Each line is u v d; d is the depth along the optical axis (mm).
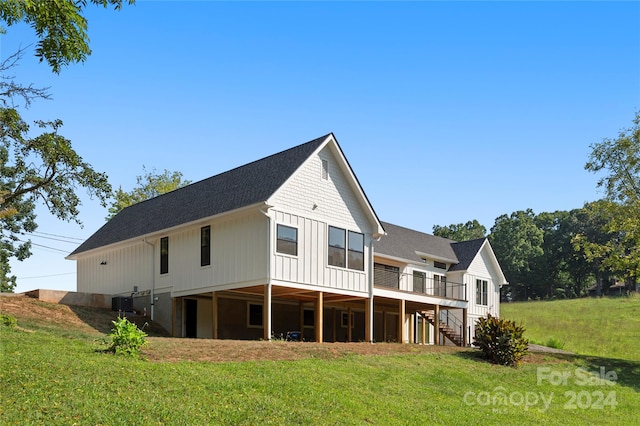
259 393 13500
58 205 24312
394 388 16859
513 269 92062
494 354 24453
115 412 10680
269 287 22875
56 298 27734
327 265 25422
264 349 18672
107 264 32250
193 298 27719
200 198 28141
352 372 17594
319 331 24812
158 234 28188
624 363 29578
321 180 25766
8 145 22188
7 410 10109
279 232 23609
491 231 101625
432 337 40156
